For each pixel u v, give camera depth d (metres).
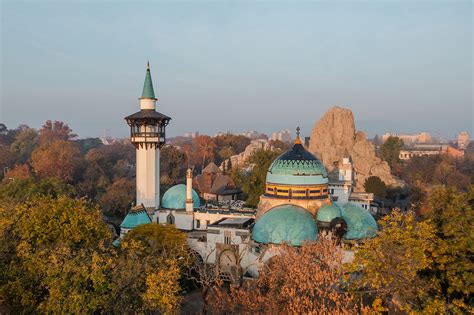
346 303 34.94
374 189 112.44
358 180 123.44
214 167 136.50
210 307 47.03
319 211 62.78
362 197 95.94
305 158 67.44
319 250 41.06
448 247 37.31
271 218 61.22
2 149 169.62
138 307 36.91
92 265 35.22
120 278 35.91
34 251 40.81
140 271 37.56
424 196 108.19
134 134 79.94
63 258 36.69
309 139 141.75
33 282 37.62
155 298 34.72
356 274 40.41
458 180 141.50
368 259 34.34
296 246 57.28
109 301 35.38
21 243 39.47
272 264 47.75
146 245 55.62
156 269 38.06
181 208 82.00
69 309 32.91
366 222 62.47
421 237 35.19
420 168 163.25
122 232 71.19
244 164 142.38
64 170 136.88
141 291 37.31
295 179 65.50
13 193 79.38
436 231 38.88
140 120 79.44
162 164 140.88
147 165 80.44
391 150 177.62
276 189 67.25
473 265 36.19
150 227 60.78
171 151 143.75
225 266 63.94
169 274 36.41
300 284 34.34
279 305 35.41
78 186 129.62
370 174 124.88
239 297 38.56
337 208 62.59
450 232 38.16
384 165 126.88
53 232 44.09
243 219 74.56
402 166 179.38
